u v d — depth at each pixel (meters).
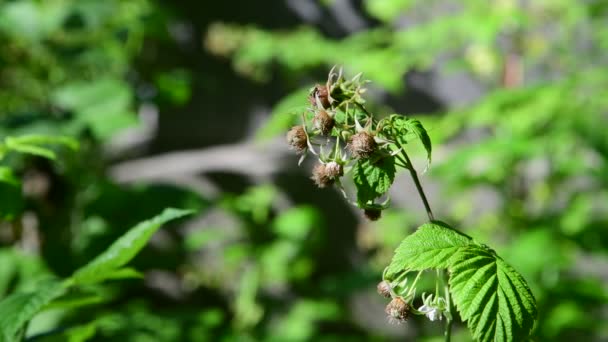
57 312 3.94
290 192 5.79
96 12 4.36
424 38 4.22
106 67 4.52
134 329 4.20
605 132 3.73
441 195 4.88
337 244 5.80
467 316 1.53
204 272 5.73
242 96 6.06
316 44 5.06
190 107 6.12
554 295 3.93
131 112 4.32
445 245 1.63
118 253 1.88
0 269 3.87
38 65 4.62
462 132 5.39
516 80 4.52
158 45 5.72
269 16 5.94
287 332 5.17
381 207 1.63
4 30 4.34
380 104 5.67
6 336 1.76
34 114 3.85
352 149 1.58
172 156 6.07
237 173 5.84
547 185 4.31
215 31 5.53
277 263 5.21
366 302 5.71
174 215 1.94
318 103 1.61
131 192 3.79
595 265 5.10
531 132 3.93
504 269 1.61
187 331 4.73
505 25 4.20
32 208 4.13
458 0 4.33
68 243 4.04
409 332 5.57
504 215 4.33
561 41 4.56
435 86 5.62
